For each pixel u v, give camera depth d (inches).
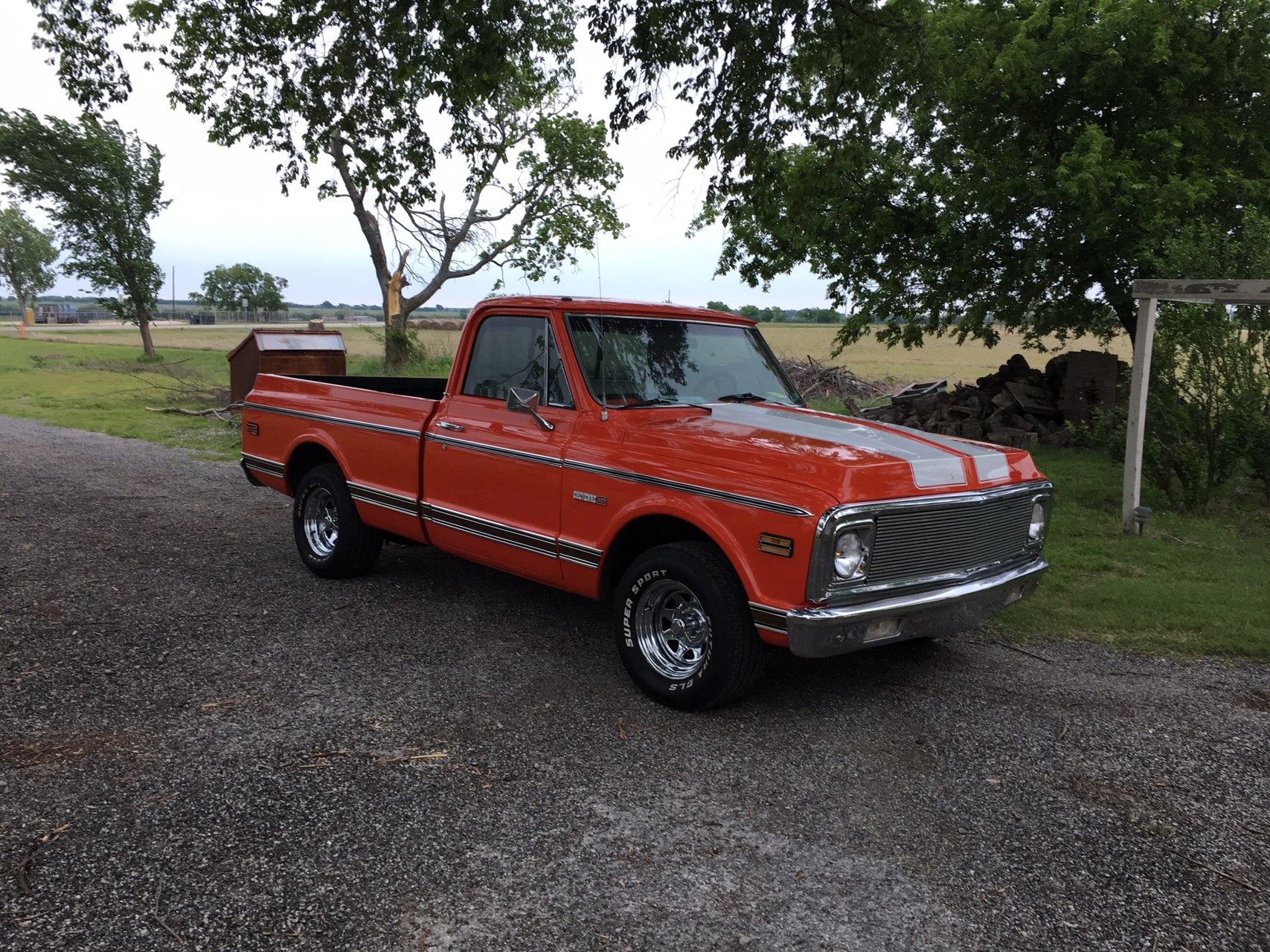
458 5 346.3
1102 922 108.7
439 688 174.2
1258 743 161.3
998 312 577.6
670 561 162.6
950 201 529.7
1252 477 369.4
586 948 100.0
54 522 300.8
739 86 335.9
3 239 3420.3
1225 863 122.6
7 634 191.8
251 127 415.8
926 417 587.5
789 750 152.6
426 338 1179.3
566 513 182.7
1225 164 507.2
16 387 844.6
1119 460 374.9
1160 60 476.4
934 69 357.7
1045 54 496.1
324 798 130.3
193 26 399.9
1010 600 182.5
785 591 146.5
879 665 196.7
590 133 1048.2
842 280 645.9
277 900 106.1
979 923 107.6
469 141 403.2
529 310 199.0
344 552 239.9
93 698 162.2
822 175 381.4
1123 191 471.2
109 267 1491.1
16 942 96.6
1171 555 293.7
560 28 389.7
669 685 166.1
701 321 216.5
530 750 148.7
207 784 132.9
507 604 232.1
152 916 102.2
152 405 703.7
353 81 385.4
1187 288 307.6
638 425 177.6
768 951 101.0
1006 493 173.6
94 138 1416.1
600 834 124.0
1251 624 225.1
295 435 253.4
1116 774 147.6
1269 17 481.4
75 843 116.1
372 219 1072.2
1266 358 343.9
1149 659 205.3
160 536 290.4
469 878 112.5
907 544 155.6
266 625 207.0
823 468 149.7
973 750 155.2
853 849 122.6
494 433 198.7
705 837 124.3
